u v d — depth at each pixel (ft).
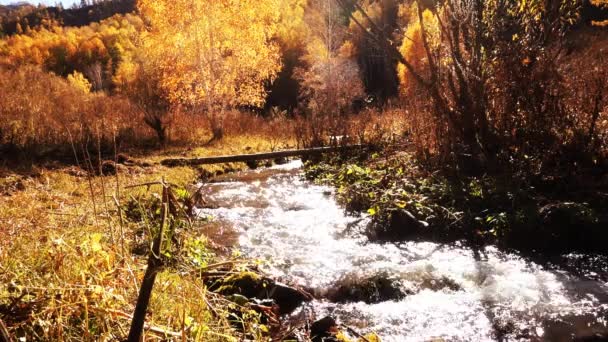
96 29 363.35
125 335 8.32
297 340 12.04
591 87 25.32
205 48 63.36
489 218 22.44
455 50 28.37
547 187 24.63
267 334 11.20
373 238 23.26
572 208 21.49
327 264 19.81
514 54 26.94
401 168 32.01
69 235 13.55
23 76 77.10
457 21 28.02
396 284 17.40
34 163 35.24
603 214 21.22
